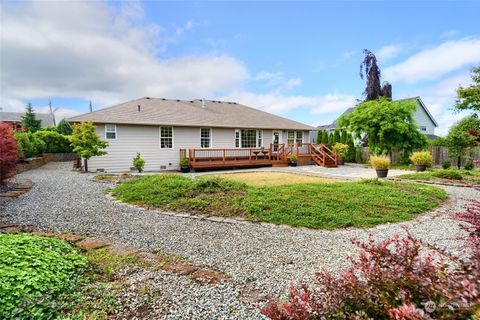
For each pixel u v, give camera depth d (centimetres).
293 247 388
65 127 2595
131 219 518
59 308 220
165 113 1559
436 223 511
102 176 1020
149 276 286
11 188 764
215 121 1623
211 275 294
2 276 225
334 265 326
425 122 2502
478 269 121
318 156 1758
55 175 1072
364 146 2105
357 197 648
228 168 1612
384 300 134
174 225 486
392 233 454
